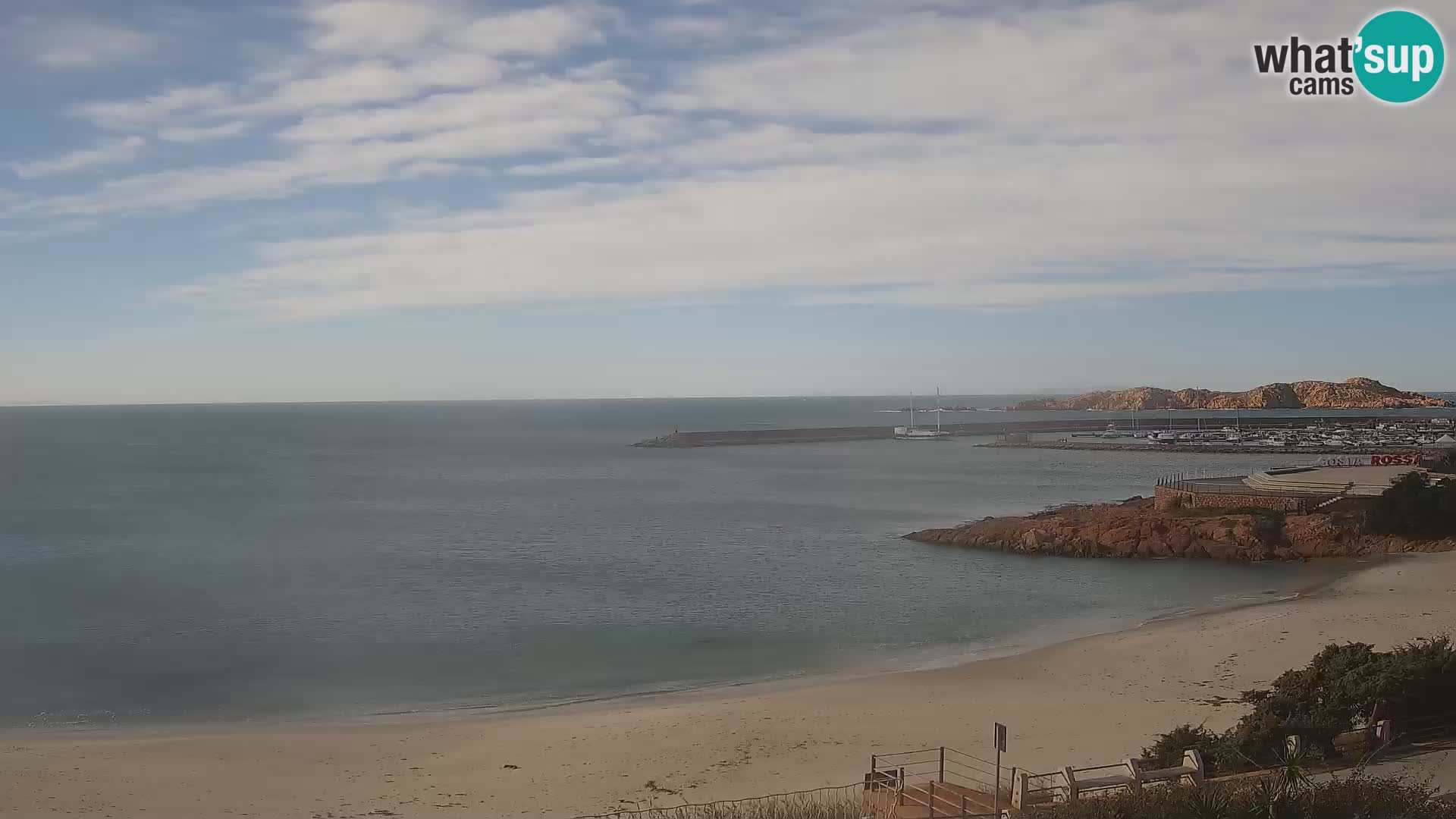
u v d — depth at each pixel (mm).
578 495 111875
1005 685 34344
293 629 45844
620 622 47312
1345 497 67312
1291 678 27766
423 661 40531
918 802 21281
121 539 75250
